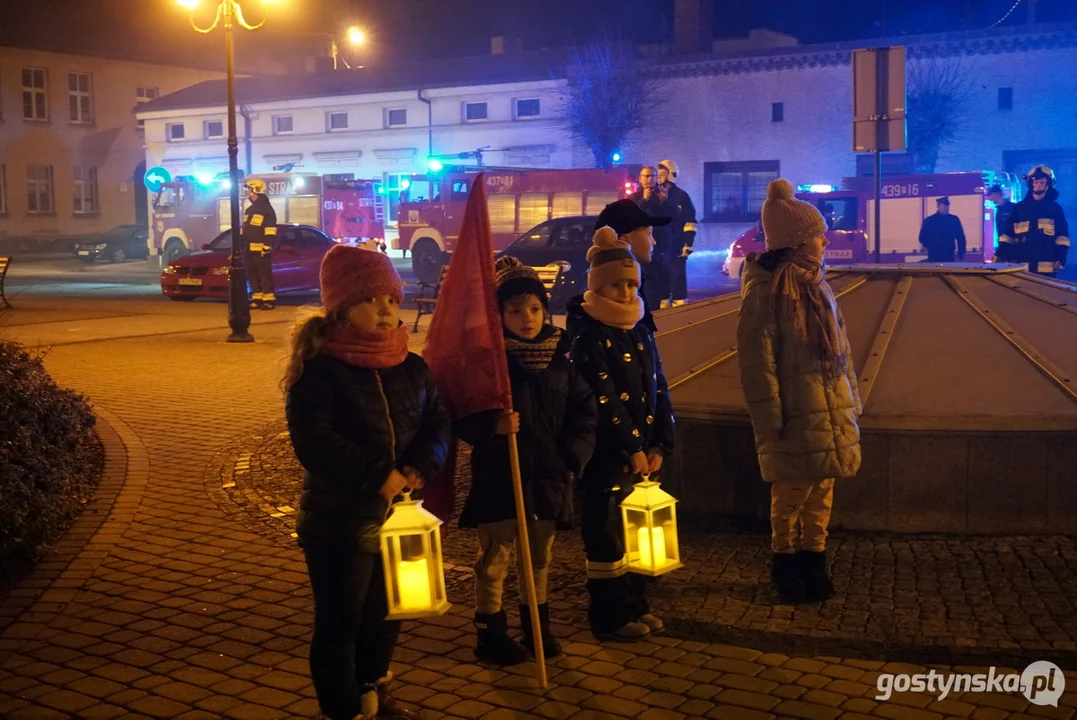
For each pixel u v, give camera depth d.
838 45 33.44
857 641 4.39
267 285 19.75
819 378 4.66
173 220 36.09
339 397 3.39
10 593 5.07
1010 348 6.39
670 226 14.70
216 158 48.00
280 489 7.03
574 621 4.70
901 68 10.16
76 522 6.22
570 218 19.03
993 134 32.12
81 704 3.91
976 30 32.03
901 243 23.28
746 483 6.10
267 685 4.07
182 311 19.83
